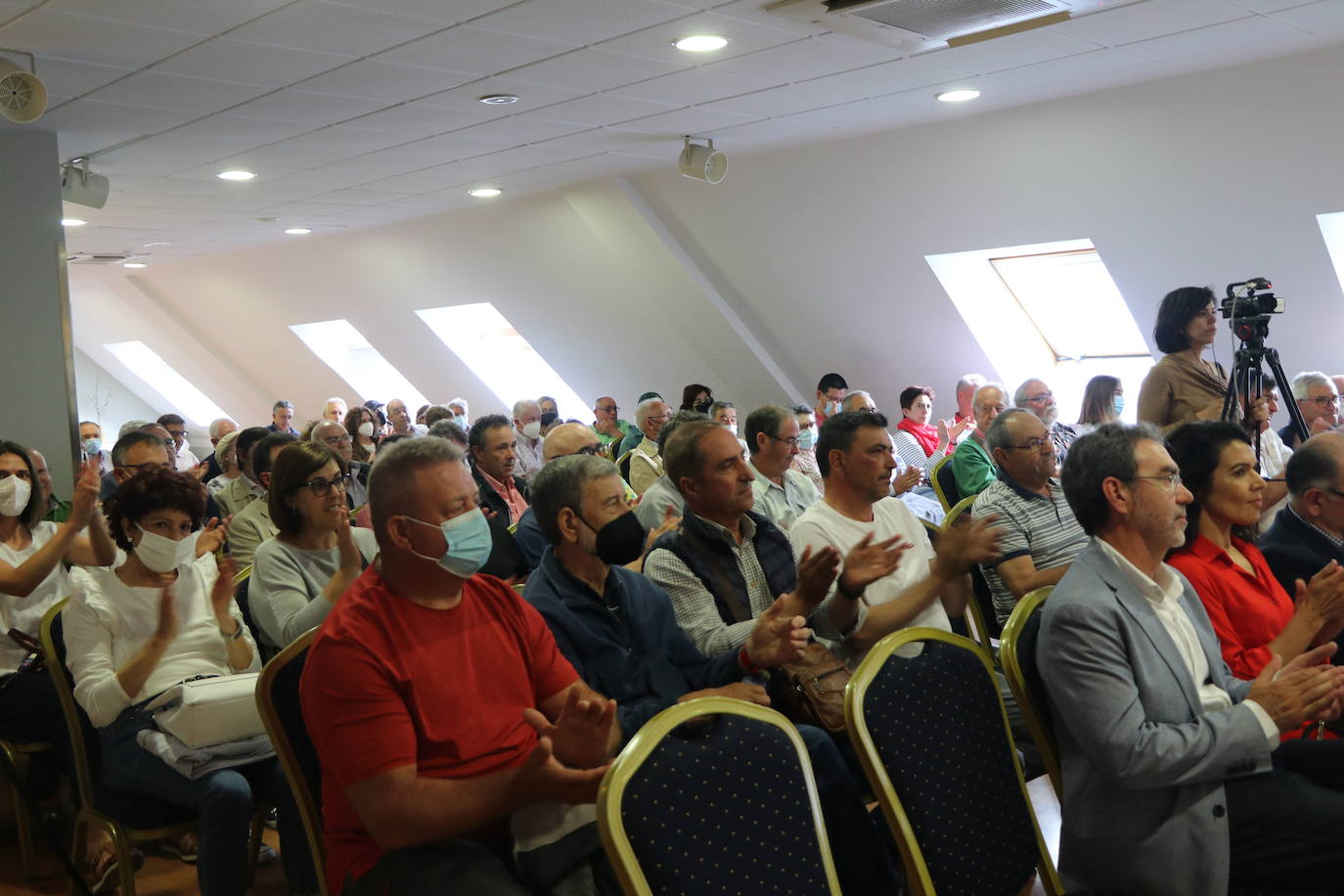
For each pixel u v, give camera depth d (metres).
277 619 2.93
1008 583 3.26
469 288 11.16
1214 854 2.02
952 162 7.34
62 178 7.36
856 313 8.91
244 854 2.52
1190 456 2.56
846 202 8.09
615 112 6.59
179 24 4.59
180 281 13.97
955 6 4.60
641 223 9.10
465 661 1.98
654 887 1.65
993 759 2.11
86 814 2.74
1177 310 4.32
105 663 2.72
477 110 6.39
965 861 2.00
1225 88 5.98
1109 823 2.08
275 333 13.82
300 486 2.97
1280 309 3.99
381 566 1.99
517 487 5.27
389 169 8.12
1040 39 5.21
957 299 8.30
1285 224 6.39
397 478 1.95
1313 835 2.02
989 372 8.67
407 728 1.86
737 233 8.91
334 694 1.86
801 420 7.05
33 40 4.74
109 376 17.16
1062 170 6.95
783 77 5.84
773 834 1.77
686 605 2.74
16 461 3.48
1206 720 2.03
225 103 5.98
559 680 2.15
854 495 2.98
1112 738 2.00
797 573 2.89
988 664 2.22
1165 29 5.11
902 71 5.78
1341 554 2.79
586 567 2.48
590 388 11.35
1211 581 2.51
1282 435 5.38
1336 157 5.93
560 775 1.77
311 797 2.27
